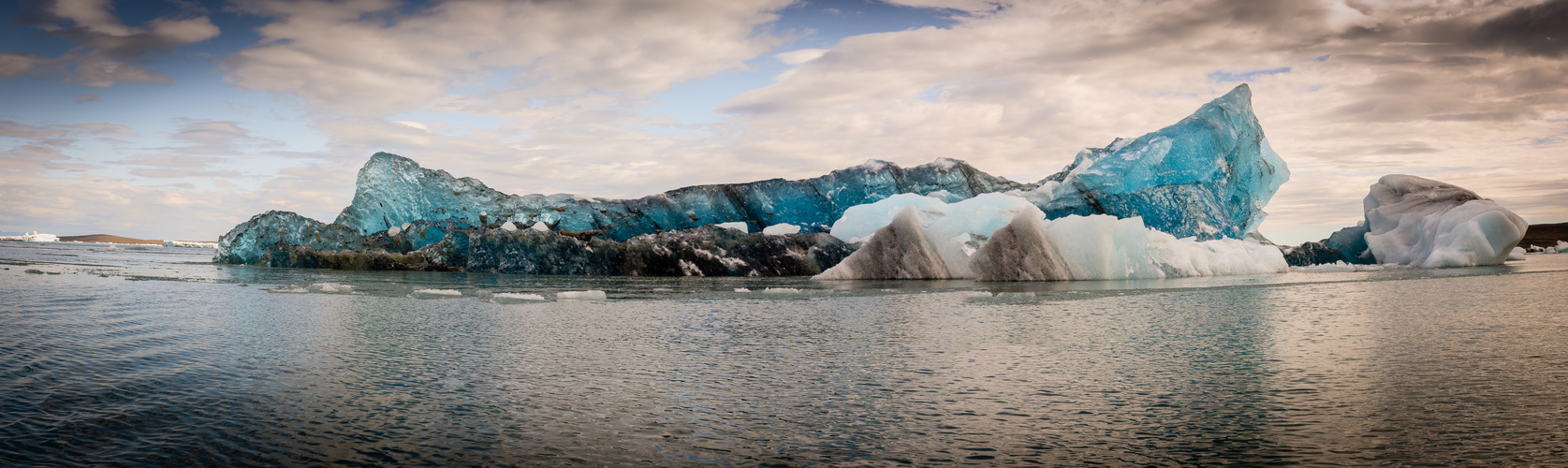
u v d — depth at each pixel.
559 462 6.43
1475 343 12.13
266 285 23.45
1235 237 38.56
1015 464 6.43
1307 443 6.95
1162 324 15.18
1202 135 37.84
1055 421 7.75
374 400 8.49
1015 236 30.06
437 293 21.70
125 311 15.88
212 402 8.27
